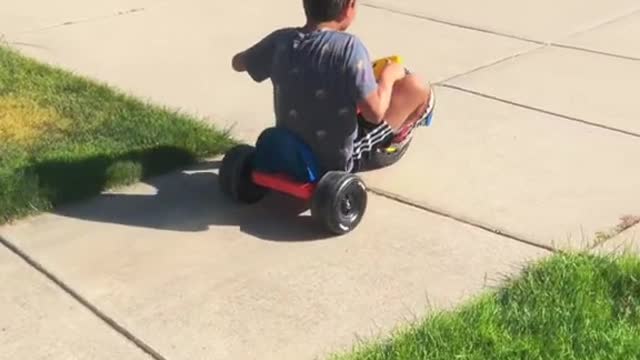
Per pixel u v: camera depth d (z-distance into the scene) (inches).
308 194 106.5
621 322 86.7
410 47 171.0
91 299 95.5
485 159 125.4
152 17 187.6
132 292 96.6
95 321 92.0
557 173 121.2
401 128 118.4
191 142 128.6
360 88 102.7
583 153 127.0
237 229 108.7
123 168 120.0
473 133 133.7
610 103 143.9
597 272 94.2
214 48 169.9
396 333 87.6
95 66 160.6
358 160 112.7
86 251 104.3
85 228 109.3
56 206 114.2
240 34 177.6
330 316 91.7
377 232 107.2
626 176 120.2
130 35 176.6
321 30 105.4
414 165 123.8
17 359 86.5
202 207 114.0
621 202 113.4
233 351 87.0
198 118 139.2
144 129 131.6
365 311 92.3
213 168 124.6
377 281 97.5
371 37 176.2
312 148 107.7
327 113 105.4
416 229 107.7
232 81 154.3
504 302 91.4
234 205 114.5
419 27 182.2
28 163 120.4
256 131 135.5
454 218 110.1
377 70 114.2
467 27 181.8
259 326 90.6
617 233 105.9
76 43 171.9
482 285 95.9
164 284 97.8
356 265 100.6
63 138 129.5
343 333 89.0
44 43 171.5
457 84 152.9
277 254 103.0
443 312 90.3
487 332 85.0
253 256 102.8
